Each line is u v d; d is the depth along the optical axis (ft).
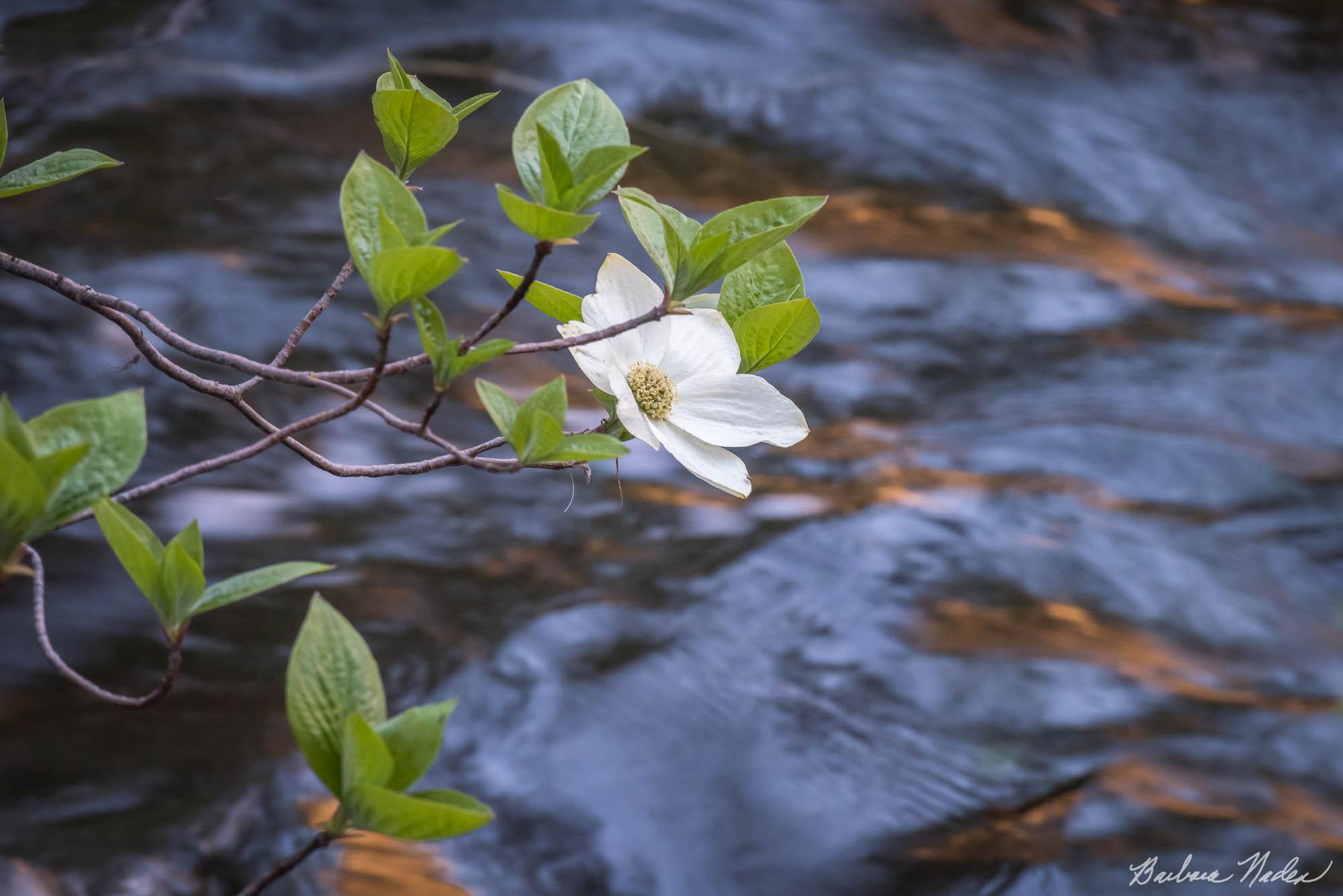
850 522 18.63
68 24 31.83
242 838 11.39
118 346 20.25
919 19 45.96
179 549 3.27
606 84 37.42
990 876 12.42
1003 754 14.25
